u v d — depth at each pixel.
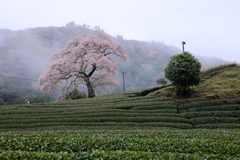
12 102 59.19
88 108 27.11
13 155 8.27
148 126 20.08
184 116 22.31
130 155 8.98
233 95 26.80
